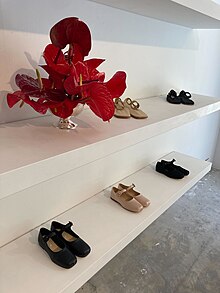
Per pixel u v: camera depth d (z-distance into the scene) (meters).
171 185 1.63
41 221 1.23
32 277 0.95
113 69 1.36
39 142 0.83
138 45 1.47
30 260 1.02
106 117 0.85
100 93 0.83
